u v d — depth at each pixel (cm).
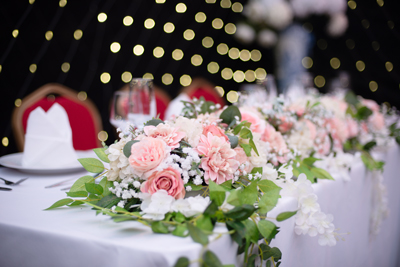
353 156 126
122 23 359
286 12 252
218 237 49
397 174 179
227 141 67
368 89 364
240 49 438
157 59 396
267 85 147
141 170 59
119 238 49
